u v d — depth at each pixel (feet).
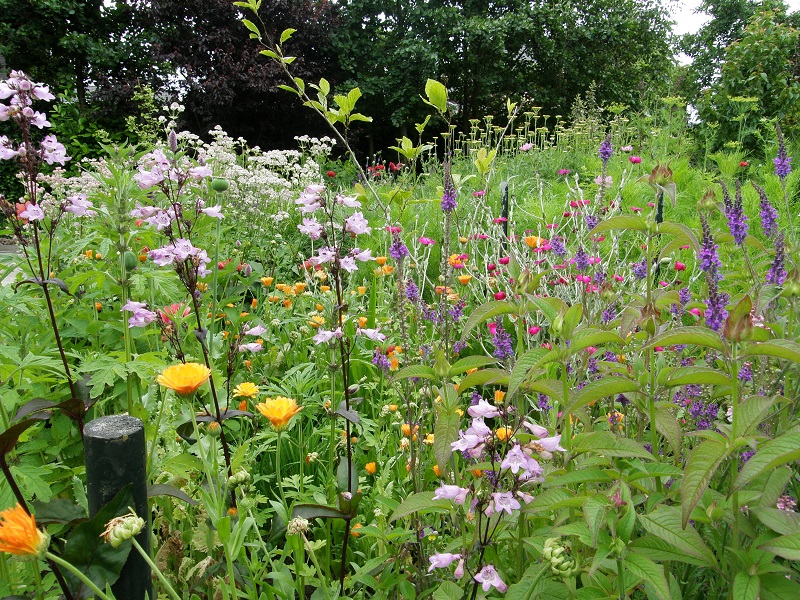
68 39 53.31
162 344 9.89
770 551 4.25
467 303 13.53
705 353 8.10
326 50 64.54
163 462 6.70
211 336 9.48
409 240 17.52
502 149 35.94
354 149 66.33
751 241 7.34
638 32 72.38
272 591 6.18
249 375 11.42
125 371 6.89
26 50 55.98
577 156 32.78
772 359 7.22
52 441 8.00
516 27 65.00
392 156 71.87
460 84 69.46
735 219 7.30
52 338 9.53
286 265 18.20
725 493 5.91
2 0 53.42
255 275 15.76
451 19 65.36
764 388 6.77
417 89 64.95
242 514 5.16
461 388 5.76
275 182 22.36
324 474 9.00
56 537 6.16
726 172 22.06
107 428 4.81
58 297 10.11
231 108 59.36
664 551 4.72
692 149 31.86
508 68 68.49
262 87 56.75
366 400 11.07
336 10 65.41
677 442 5.46
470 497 5.93
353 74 66.64
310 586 6.98
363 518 7.59
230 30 58.90
